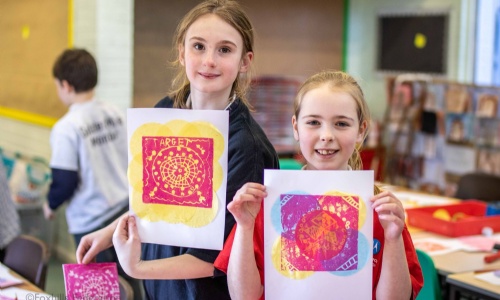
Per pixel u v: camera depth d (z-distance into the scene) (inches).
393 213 57.7
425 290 108.4
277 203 60.3
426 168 218.8
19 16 230.7
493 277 104.1
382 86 253.9
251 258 59.7
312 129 62.3
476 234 133.0
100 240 72.5
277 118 246.7
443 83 212.5
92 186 143.2
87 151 141.8
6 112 245.9
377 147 228.7
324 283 60.3
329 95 61.6
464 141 207.5
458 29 226.8
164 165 64.6
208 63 64.6
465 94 206.4
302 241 60.3
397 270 58.6
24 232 197.3
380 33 253.0
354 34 263.4
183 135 64.1
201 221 64.1
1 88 251.4
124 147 148.5
